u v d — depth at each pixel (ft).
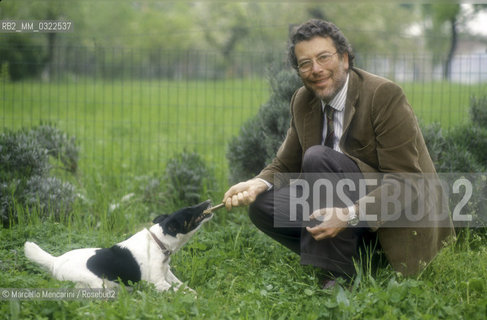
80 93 52.21
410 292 9.93
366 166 11.17
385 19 86.02
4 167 17.22
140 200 18.62
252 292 10.60
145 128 35.01
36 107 43.65
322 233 10.55
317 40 10.96
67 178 20.52
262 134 17.42
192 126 35.81
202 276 12.10
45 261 11.37
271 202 12.13
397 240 11.09
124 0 98.84
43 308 9.60
